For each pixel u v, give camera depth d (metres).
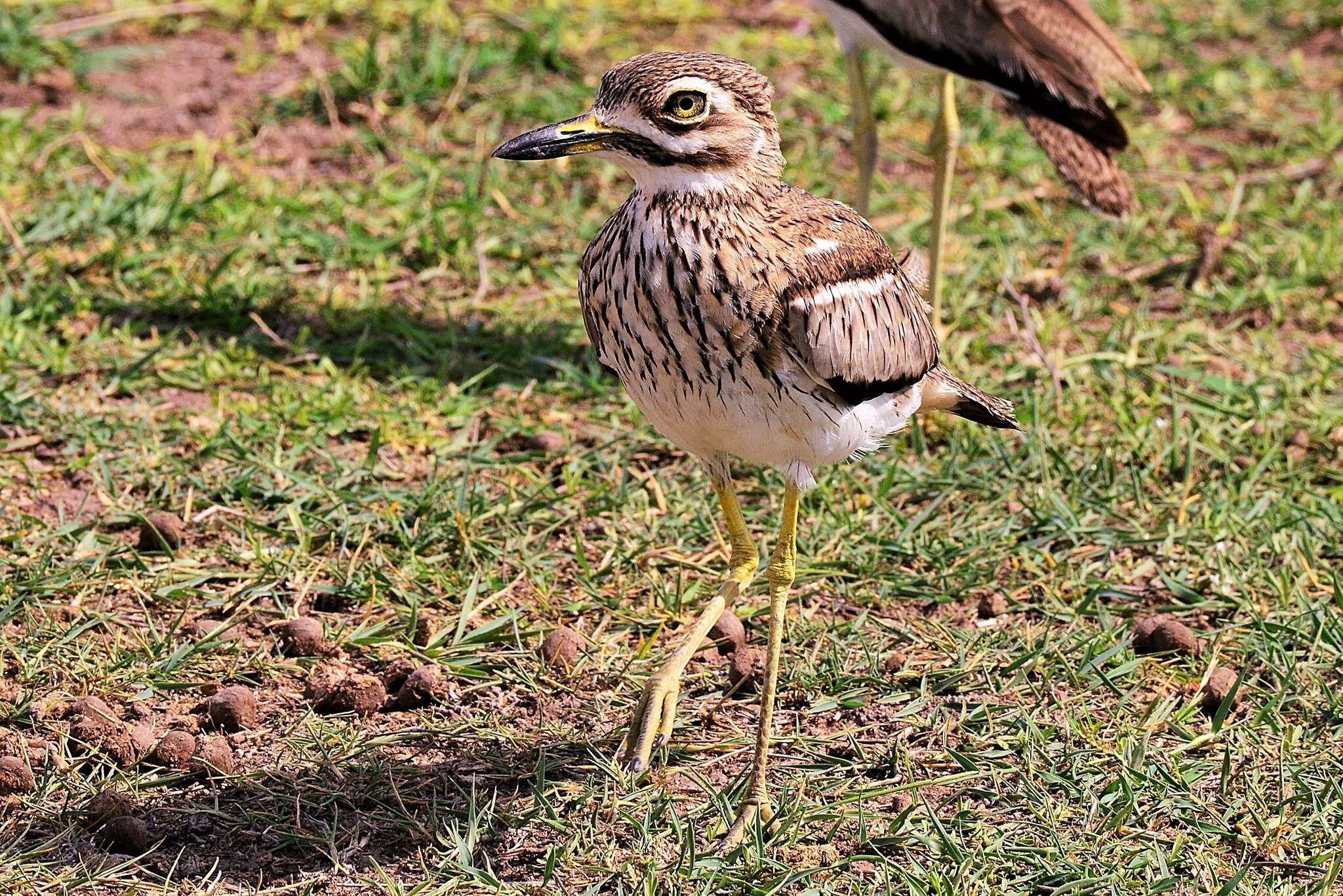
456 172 14.71
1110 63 12.60
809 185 14.91
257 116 15.75
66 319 12.08
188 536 10.09
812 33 18.08
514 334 12.70
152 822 7.70
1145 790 8.00
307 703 8.65
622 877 7.37
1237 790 8.05
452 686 8.86
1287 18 18.89
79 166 14.59
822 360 7.68
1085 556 10.21
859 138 12.34
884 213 14.73
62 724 8.32
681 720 8.60
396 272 13.52
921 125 16.30
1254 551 10.09
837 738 8.44
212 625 9.26
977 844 7.58
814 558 10.09
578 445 11.36
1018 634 9.35
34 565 9.55
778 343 7.59
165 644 8.95
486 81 16.34
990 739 8.39
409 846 7.61
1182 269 13.92
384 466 10.95
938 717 8.62
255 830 7.67
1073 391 12.01
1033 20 12.10
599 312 7.83
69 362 11.75
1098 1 18.64
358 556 9.92
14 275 12.84
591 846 7.60
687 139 7.50
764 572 10.00
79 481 10.55
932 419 11.59
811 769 8.23
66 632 8.96
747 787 7.80
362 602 9.59
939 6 11.86
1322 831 7.69
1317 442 11.39
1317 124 16.28
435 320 12.84
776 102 16.48
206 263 13.30
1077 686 8.88
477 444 11.26
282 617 9.41
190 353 11.97
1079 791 7.98
